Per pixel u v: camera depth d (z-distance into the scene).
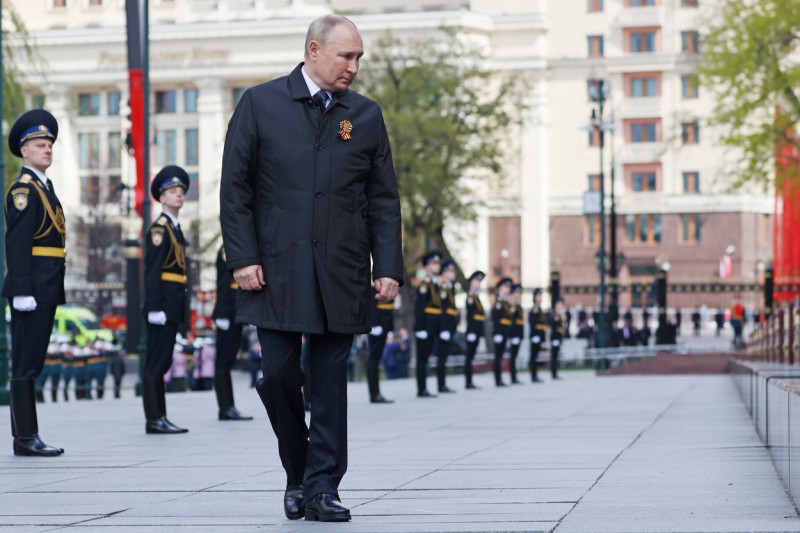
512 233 130.88
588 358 64.94
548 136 132.12
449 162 78.12
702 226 129.88
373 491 11.59
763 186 70.44
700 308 106.94
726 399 29.89
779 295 62.12
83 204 127.94
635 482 12.05
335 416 10.01
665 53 129.75
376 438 18.19
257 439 18.22
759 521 9.14
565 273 131.88
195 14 140.00
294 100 10.09
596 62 130.88
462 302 99.12
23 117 16.06
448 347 36.03
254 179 10.15
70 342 46.84
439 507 10.38
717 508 10.09
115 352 52.34
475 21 128.00
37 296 15.97
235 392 35.28
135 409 26.58
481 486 11.86
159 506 10.83
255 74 135.38
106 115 138.62
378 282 10.27
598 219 131.38
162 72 136.62
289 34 134.50
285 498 10.09
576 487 11.67
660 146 130.12
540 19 129.25
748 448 15.73
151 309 19.33
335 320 9.94
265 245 10.02
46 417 23.66
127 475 13.37
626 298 124.88
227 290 22.77
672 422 21.12
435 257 34.25
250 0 138.38
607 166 131.25
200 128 136.25
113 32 136.62
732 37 67.62
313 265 9.95
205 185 135.50
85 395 46.91
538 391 36.84
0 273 30.61
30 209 15.89
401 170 74.50
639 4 130.75
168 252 19.50
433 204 76.12
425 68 77.62
